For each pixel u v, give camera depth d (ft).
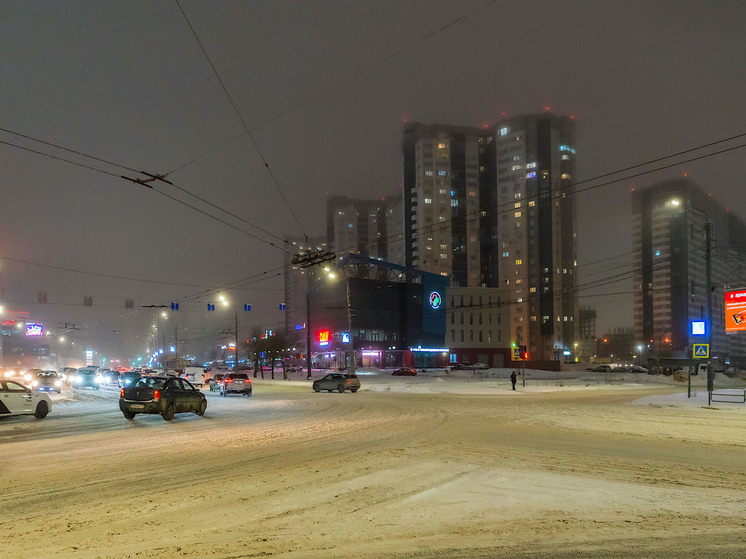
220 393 126.82
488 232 511.40
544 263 465.06
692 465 32.86
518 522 20.71
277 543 18.45
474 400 96.43
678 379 175.22
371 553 17.43
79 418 65.21
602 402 91.20
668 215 529.04
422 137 494.59
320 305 346.74
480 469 31.40
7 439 45.75
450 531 19.69
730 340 558.56
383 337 314.55
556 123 482.69
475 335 357.00
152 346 544.21
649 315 547.08
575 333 468.75
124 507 23.25
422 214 486.79
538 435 47.11
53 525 20.63
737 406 79.41
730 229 588.91
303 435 47.47
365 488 26.61
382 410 74.02
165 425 57.00
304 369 318.04
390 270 331.57
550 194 469.57
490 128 526.16
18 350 469.57
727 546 17.93
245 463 33.73
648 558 16.84
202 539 18.94
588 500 23.99
